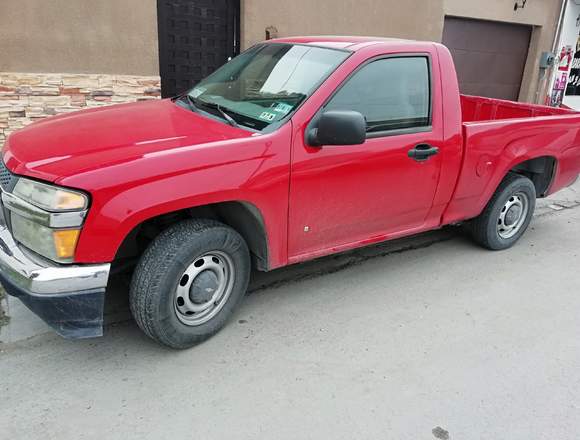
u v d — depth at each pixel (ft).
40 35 19.56
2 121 19.84
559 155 16.07
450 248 16.21
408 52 12.16
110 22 20.57
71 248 8.48
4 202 9.17
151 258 9.43
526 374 10.34
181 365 10.01
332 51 11.74
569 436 8.80
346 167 11.10
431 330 11.66
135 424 8.52
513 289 13.79
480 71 35.27
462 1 31.14
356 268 14.43
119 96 21.52
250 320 11.60
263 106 11.13
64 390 9.17
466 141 13.28
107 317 11.33
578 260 15.88
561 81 38.40
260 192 9.97
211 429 8.52
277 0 24.36
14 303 11.57
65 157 8.93
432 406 9.30
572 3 36.37
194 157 9.21
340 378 9.91
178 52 23.65
